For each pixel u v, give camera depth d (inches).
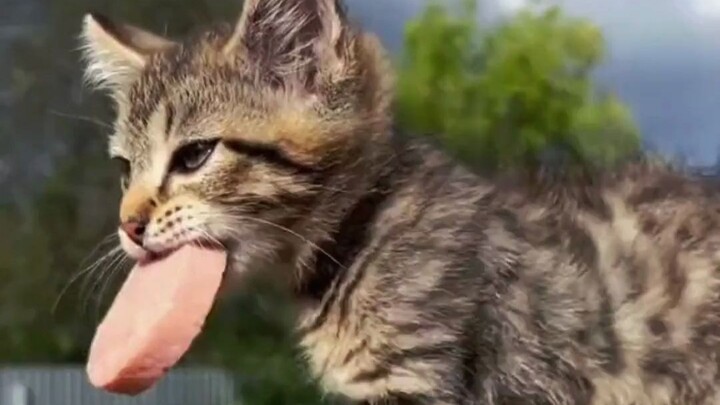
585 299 19.0
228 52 19.6
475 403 18.4
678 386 19.2
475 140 67.8
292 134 18.9
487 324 18.5
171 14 62.1
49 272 70.7
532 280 18.9
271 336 65.7
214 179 18.8
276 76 19.2
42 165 72.8
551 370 18.7
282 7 19.4
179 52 20.4
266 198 18.9
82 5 69.8
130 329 18.4
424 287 18.5
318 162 19.0
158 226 18.9
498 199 19.6
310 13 19.3
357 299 18.7
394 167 19.5
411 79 83.7
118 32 22.0
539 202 20.0
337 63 19.2
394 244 18.8
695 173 21.4
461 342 18.3
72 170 71.1
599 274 19.3
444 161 20.1
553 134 83.8
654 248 19.7
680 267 19.6
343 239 19.1
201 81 19.4
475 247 18.8
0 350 69.4
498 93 85.8
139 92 20.0
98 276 32.1
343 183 19.1
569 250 19.3
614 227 19.9
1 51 72.3
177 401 64.1
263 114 19.0
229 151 18.9
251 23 19.6
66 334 70.1
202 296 18.4
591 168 21.5
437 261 18.6
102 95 36.7
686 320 19.3
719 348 19.2
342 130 19.1
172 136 19.2
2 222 72.3
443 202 19.2
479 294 18.5
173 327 18.2
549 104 85.6
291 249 19.1
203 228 18.8
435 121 82.4
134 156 19.7
